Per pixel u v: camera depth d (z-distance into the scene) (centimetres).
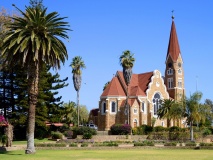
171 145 5581
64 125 8538
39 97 7044
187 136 7519
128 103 9275
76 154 4056
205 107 7256
